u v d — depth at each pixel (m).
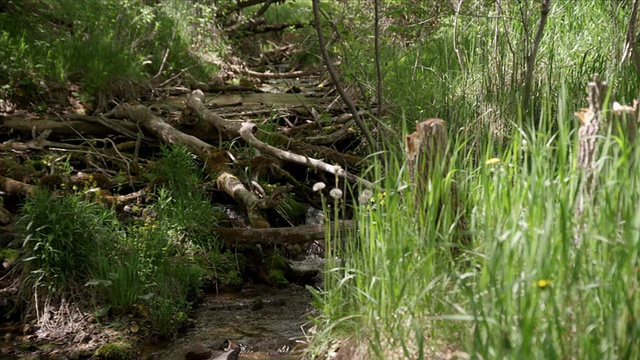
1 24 12.08
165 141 9.55
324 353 4.79
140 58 13.20
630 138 4.10
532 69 7.29
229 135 9.62
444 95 8.53
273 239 7.17
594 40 8.94
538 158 4.05
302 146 9.49
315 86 14.91
